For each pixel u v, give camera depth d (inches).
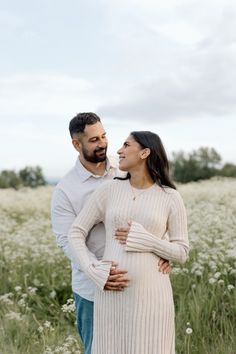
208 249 275.0
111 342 142.3
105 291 142.9
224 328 212.1
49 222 452.4
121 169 145.6
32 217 530.0
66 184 161.3
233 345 196.4
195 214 384.5
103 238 155.3
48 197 667.4
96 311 145.9
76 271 159.2
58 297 279.3
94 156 155.1
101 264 141.9
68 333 227.3
